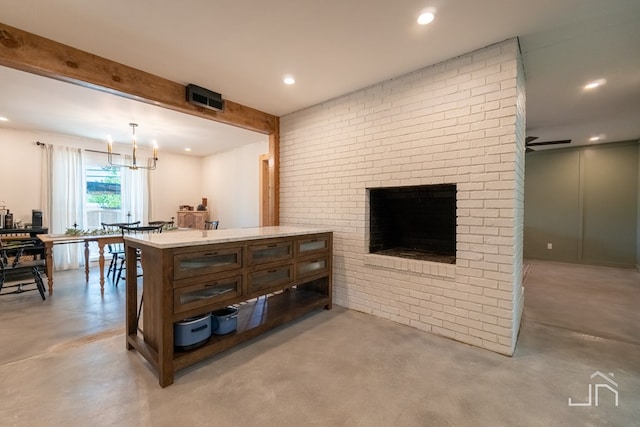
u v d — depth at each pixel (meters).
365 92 3.09
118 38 2.17
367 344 2.42
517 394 1.77
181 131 4.89
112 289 3.99
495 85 2.27
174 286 1.89
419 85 2.69
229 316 2.32
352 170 3.23
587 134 4.82
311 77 2.85
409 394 1.78
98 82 2.42
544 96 3.23
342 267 3.35
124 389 1.81
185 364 1.95
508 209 2.23
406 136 2.79
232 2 1.78
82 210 5.45
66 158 5.25
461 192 2.45
